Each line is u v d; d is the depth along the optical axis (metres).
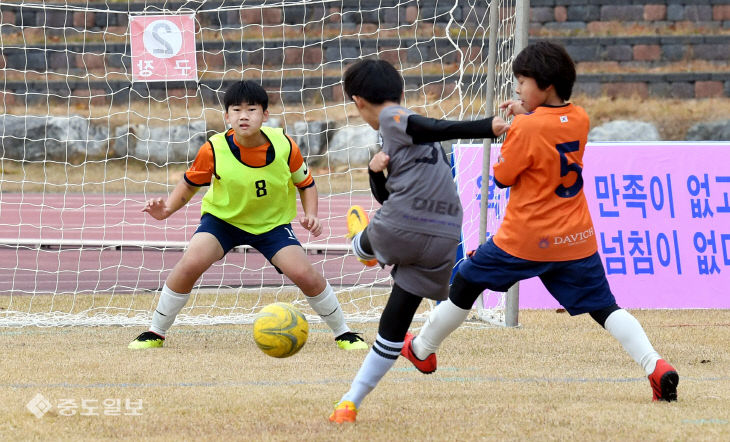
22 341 24.56
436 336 17.66
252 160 23.22
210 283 37.88
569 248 16.91
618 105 99.00
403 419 15.95
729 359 22.02
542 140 16.48
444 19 99.62
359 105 15.69
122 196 79.50
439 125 14.65
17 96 100.81
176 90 101.06
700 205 31.28
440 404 17.16
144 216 66.06
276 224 23.80
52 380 19.33
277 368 20.81
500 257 17.03
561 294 17.31
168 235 56.47
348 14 103.50
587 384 19.06
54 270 41.91
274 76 101.44
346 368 20.84
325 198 74.69
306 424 15.56
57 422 15.78
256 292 34.53
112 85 101.88
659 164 31.48
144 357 22.14
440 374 20.17
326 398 17.64
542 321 27.92
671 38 105.19
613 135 93.19
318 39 102.69
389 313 15.74
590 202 31.16
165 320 23.72
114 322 27.94
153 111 97.75
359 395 15.84
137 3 108.06
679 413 16.25
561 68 16.72
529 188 16.80
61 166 92.06
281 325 18.16
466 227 31.16
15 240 46.69
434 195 15.34
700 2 108.06
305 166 24.03
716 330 26.31
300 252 23.55
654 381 17.11
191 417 16.11
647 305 30.67
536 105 17.08
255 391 18.28
